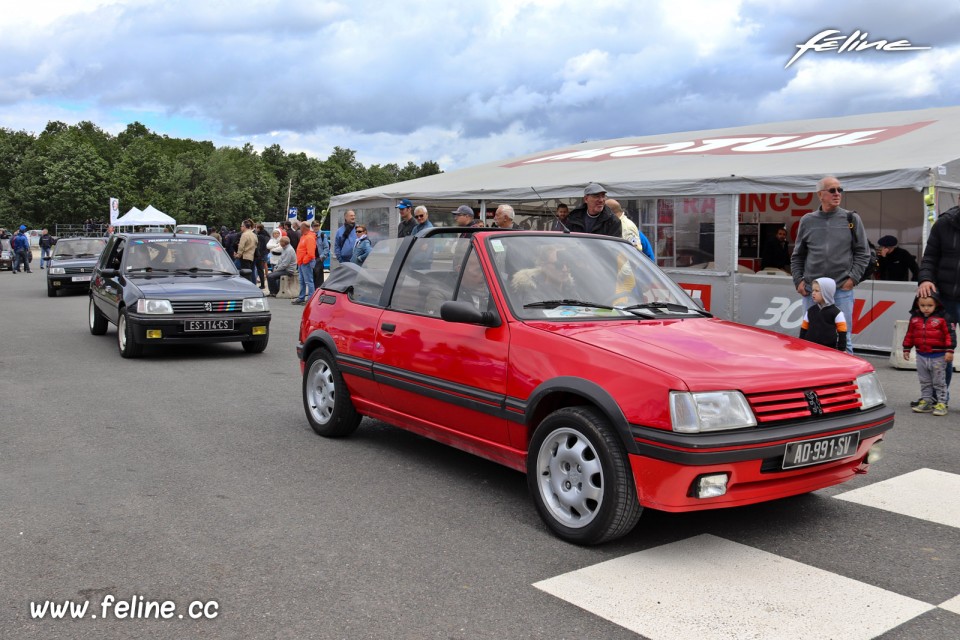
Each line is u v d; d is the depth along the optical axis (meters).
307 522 4.23
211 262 11.09
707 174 12.47
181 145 165.88
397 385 5.16
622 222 8.70
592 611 3.21
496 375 4.41
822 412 3.85
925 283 6.85
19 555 3.76
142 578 3.52
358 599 3.32
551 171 16.86
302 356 6.31
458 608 3.23
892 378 8.80
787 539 4.03
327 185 121.06
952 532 4.14
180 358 10.07
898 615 3.18
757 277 11.73
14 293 21.14
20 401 7.34
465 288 4.83
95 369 9.16
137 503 4.52
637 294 4.89
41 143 98.19
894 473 5.21
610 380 3.81
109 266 11.26
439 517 4.32
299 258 17.22
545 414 4.25
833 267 7.33
